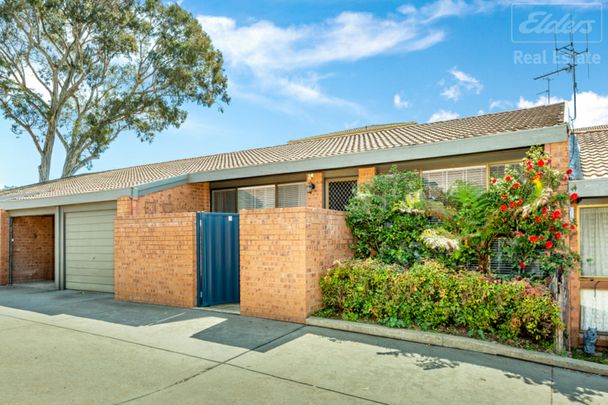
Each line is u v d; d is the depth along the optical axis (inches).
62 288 458.9
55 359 199.0
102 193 405.4
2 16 773.9
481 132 301.9
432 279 232.5
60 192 494.0
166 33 896.3
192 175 429.1
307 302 257.8
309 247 261.1
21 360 197.8
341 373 177.6
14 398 153.9
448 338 214.8
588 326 244.2
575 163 278.2
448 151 292.2
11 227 521.7
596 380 172.6
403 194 295.3
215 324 261.6
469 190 263.9
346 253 305.3
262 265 275.7
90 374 178.7
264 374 177.0
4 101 843.4
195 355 202.7
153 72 907.4
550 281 226.8
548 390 161.5
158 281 337.1
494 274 248.2
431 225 288.0
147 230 346.0
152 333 244.8
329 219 286.0
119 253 366.6
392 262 282.0
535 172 233.8
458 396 155.0
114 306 334.0
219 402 149.9
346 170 361.7
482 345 205.6
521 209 229.0
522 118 350.9
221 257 333.7
